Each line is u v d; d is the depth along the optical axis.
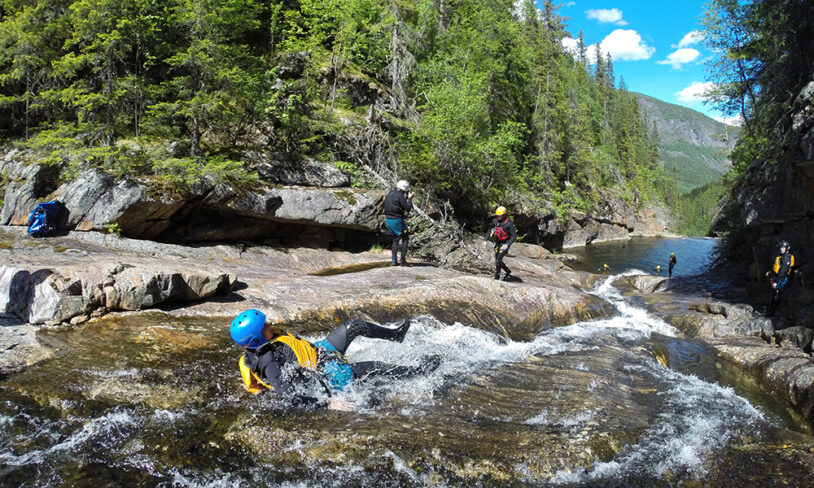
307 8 14.66
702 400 5.45
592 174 40.31
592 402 4.93
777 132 10.24
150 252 8.96
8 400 4.25
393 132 15.34
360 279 9.12
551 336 8.15
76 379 4.66
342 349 4.70
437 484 3.46
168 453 3.64
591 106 55.38
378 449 3.76
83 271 6.36
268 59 14.29
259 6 12.49
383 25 16.08
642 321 10.05
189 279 6.97
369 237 12.79
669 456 4.00
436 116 15.55
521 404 4.80
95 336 5.74
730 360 7.85
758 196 11.12
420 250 12.62
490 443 3.94
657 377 6.28
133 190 9.01
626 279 14.48
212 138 12.04
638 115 67.69
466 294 8.73
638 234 45.78
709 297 11.77
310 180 12.05
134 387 4.56
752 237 14.18
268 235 11.27
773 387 6.77
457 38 20.66
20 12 11.54
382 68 16.97
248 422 4.05
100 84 11.45
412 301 8.11
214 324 6.42
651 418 4.79
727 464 3.95
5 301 6.00
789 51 10.12
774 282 9.25
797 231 10.19
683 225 64.88
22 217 9.34
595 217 37.31
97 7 10.19
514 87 25.16
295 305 7.38
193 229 10.12
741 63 11.96
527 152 28.02
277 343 4.28
